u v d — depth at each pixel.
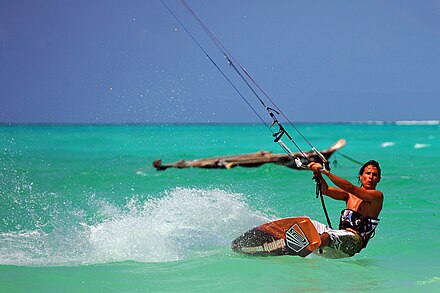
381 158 105.38
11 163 84.06
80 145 140.25
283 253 31.45
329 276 27.59
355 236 31.34
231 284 25.83
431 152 123.62
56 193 55.41
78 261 29.80
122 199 52.34
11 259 29.94
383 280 27.00
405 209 47.19
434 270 29.16
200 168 82.94
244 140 183.62
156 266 29.02
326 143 176.50
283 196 54.44
